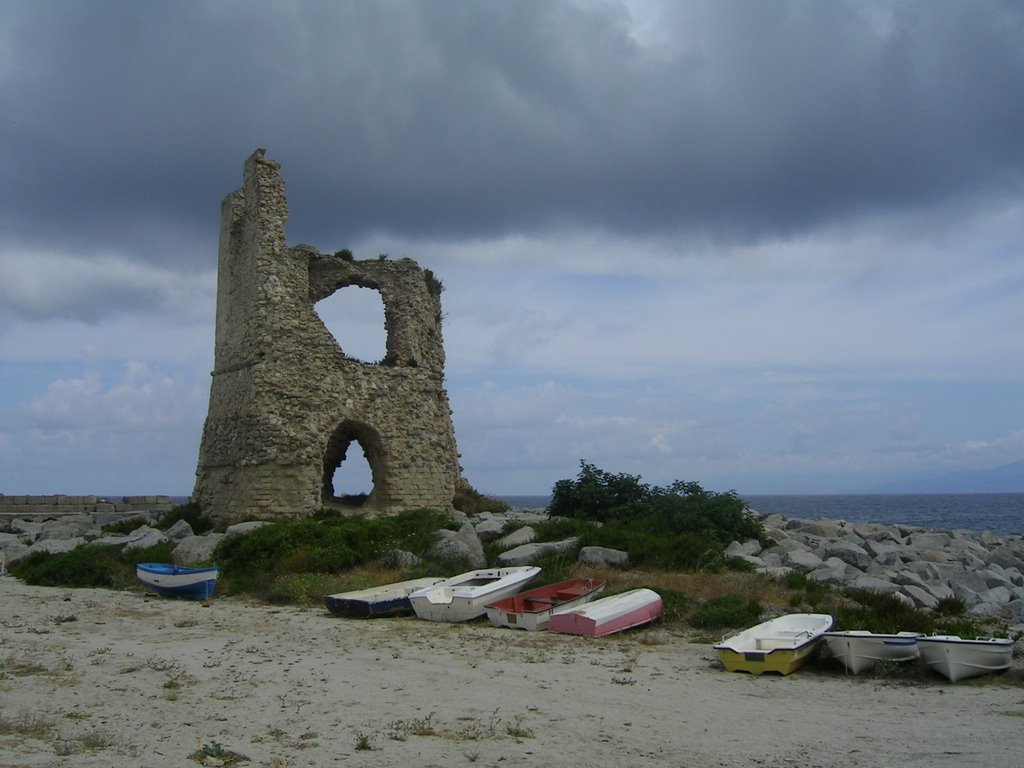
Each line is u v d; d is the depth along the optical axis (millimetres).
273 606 21969
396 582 23203
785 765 10070
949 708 12719
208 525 33625
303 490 31969
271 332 32875
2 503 43500
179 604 22266
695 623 18797
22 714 11422
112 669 14383
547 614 18656
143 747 10172
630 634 18266
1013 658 15805
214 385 37250
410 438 35438
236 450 33312
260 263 33438
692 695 13391
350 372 34312
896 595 21359
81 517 40688
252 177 34719
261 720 11602
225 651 16219
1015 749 10656
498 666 15180
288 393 32500
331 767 9703
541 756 10266
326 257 35531
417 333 37062
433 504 35750
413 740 10789
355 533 26859
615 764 10023
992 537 46906
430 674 14516
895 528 48094
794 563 27109
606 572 24062
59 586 26109
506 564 26109
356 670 14766
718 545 27469
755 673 14820
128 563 27750
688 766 10008
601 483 34812
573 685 13891
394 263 37250
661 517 30797
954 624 18578
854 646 14922
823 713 12414
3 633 17750
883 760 10250
